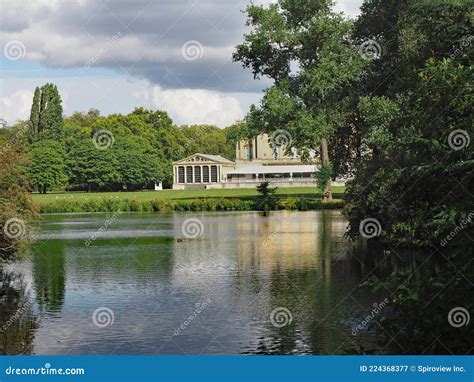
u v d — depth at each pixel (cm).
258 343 1639
